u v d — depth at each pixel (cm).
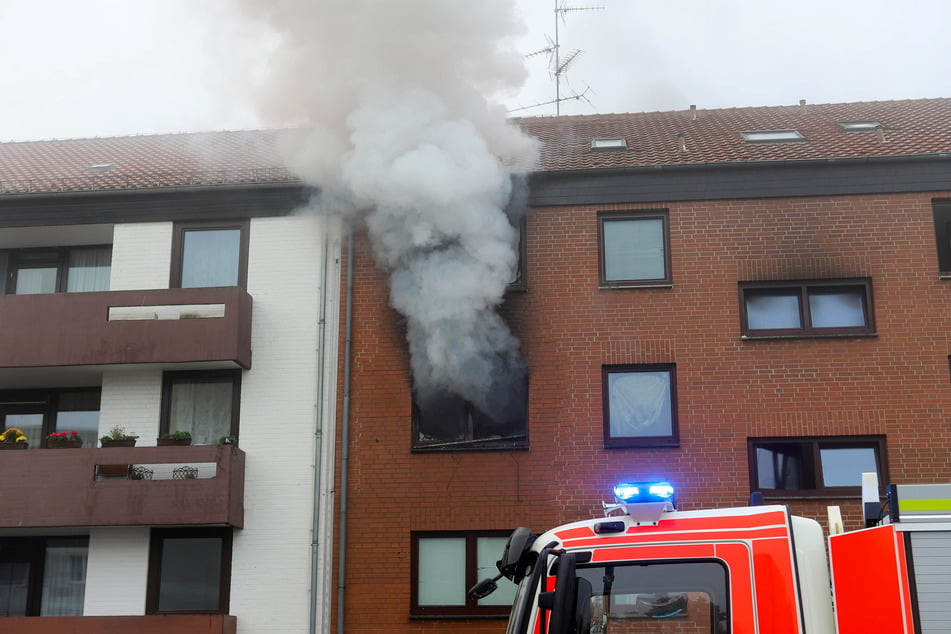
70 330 1667
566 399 1623
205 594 1620
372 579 1590
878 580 599
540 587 618
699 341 1631
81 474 1598
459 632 1560
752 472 1583
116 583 1625
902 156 1661
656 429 1614
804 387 1603
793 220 1666
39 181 1856
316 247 1730
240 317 1662
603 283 1666
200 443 1692
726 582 605
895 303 1627
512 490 1600
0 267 1903
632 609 610
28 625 1531
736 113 2194
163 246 1762
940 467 1564
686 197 1683
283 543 1622
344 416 1650
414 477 1620
